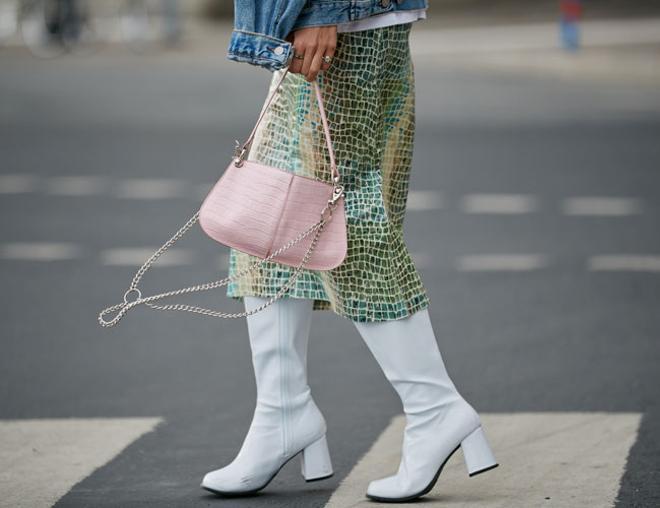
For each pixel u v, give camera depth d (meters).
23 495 6.62
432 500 6.32
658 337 10.04
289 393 6.41
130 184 17.50
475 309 11.05
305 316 6.36
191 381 9.05
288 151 6.04
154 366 9.48
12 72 34.25
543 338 10.07
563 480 6.66
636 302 11.21
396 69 6.09
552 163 18.86
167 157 19.75
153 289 11.98
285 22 5.73
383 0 5.86
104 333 10.50
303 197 5.91
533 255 13.13
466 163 18.97
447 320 10.70
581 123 23.34
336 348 9.95
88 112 25.33
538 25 47.72
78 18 39.25
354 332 10.46
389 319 6.05
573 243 13.66
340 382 9.00
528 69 33.47
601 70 33.03
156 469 7.09
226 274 12.49
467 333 10.27
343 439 7.64
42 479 6.91
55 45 39.00
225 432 7.83
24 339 10.32
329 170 5.98
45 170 18.73
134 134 22.30
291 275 6.18
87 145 21.12
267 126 6.12
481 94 28.12
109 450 7.46
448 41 41.88
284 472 6.94
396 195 6.30
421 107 25.75
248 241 5.94
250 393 8.73
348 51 5.89
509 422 7.87
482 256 13.12
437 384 6.19
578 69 33.31
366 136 5.98
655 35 41.59
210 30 48.44
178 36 41.41
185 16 52.09
